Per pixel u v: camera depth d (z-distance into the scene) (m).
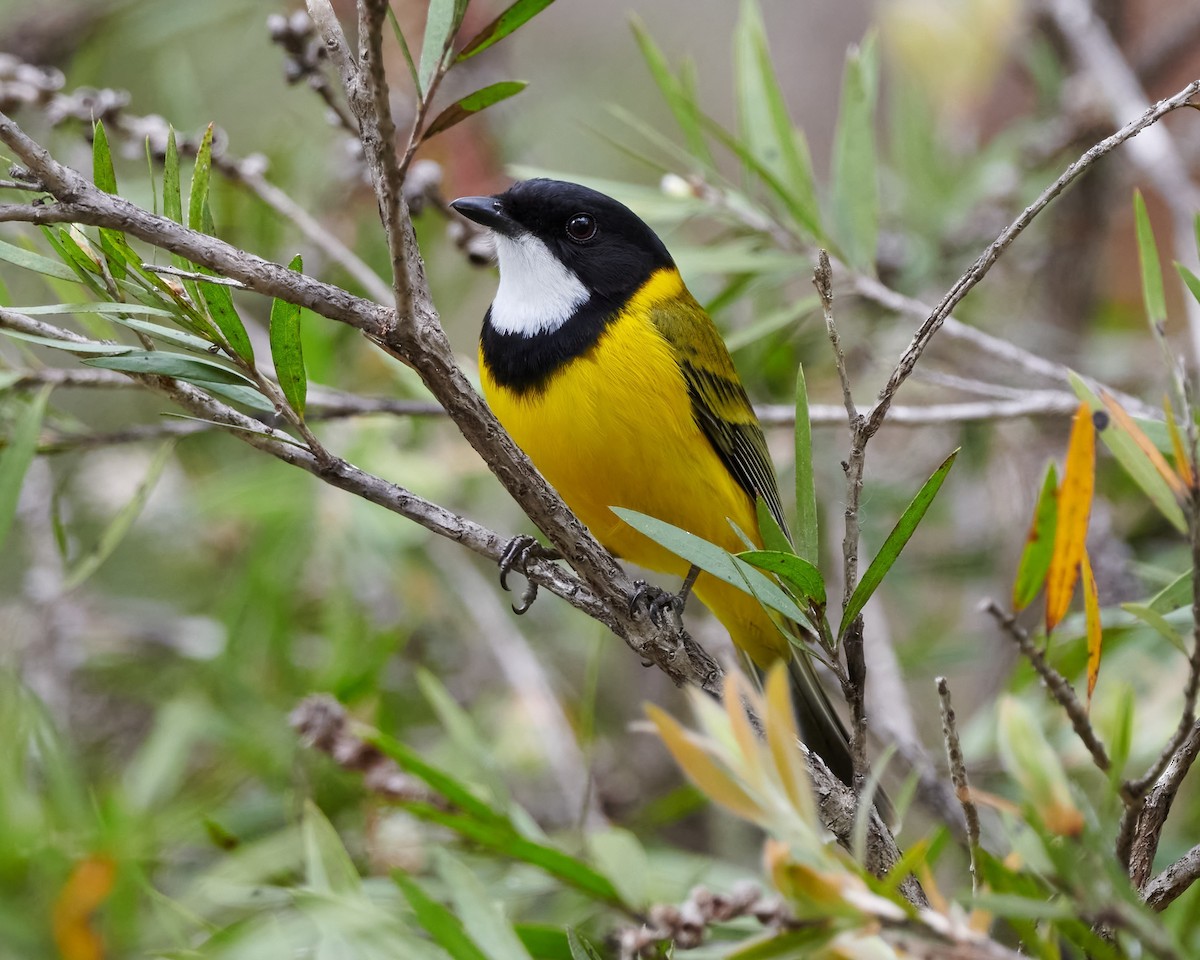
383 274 12.57
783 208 11.32
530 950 6.96
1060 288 15.05
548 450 9.39
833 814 6.16
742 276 11.41
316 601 12.71
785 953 4.49
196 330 6.28
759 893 5.41
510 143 14.21
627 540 9.90
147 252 10.70
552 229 9.79
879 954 4.63
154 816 8.02
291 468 11.59
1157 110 5.83
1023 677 8.58
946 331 10.73
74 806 6.87
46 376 7.69
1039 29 15.27
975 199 14.38
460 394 6.19
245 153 14.43
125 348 6.12
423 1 12.98
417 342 6.02
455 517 6.46
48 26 14.65
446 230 13.25
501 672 13.04
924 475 14.09
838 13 19.39
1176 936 5.39
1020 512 13.24
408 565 12.53
